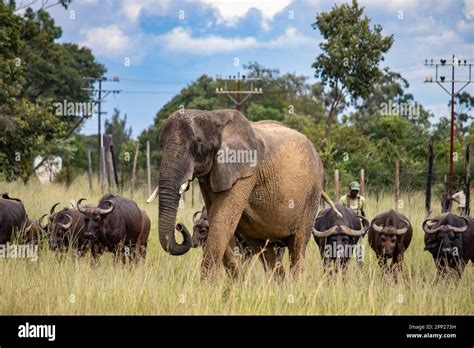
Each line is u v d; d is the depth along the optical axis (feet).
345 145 106.93
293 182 39.78
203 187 37.11
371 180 101.96
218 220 36.35
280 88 196.75
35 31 118.93
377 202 78.13
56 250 47.19
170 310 32.81
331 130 110.93
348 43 96.94
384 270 42.06
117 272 38.99
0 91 77.00
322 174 43.45
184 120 34.40
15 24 81.71
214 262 35.99
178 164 33.76
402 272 45.39
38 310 33.01
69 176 112.78
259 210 38.91
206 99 173.68
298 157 40.50
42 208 68.33
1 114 78.59
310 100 190.60
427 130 125.18
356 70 97.35
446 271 44.32
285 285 37.68
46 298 33.99
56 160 123.75
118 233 49.06
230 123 36.60
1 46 79.00
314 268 44.21
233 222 36.65
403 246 47.83
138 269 40.04
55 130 81.66
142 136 167.84
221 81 182.60
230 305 33.83
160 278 39.22
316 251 51.21
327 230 44.91
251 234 40.42
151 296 34.27
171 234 33.40
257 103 183.32
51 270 39.88
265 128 40.32
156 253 51.44
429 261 49.34
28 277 38.63
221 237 36.22
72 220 49.55
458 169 105.91
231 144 35.94
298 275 39.99
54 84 137.08
